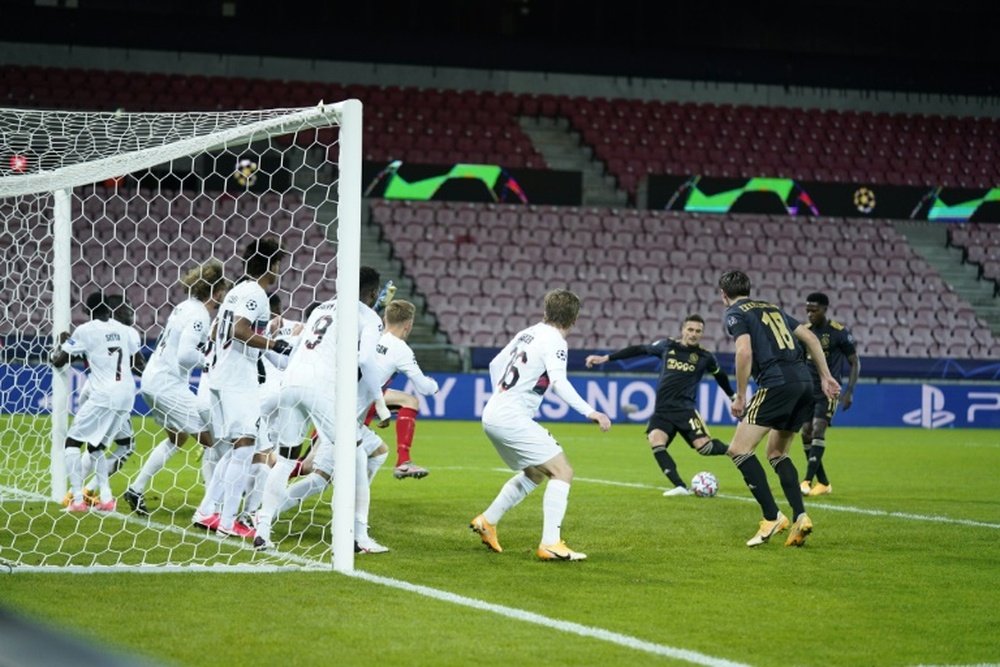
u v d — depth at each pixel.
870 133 116.44
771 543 30.02
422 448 60.09
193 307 31.11
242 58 106.62
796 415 29.59
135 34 103.06
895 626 20.16
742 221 104.69
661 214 103.75
